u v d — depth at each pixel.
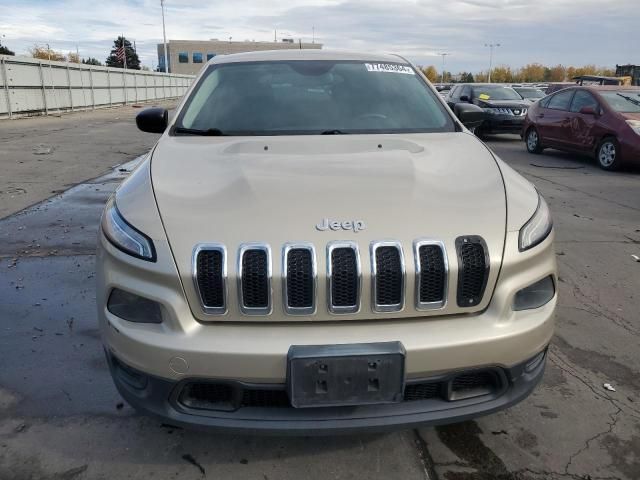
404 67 3.79
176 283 2.00
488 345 2.04
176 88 42.38
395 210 2.15
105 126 17.50
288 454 2.43
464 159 2.70
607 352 3.34
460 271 2.05
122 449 2.45
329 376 1.94
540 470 2.35
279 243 2.01
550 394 2.89
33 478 2.28
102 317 2.18
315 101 3.35
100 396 2.83
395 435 2.56
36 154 11.03
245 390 2.00
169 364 1.99
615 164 9.80
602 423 2.66
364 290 2.00
